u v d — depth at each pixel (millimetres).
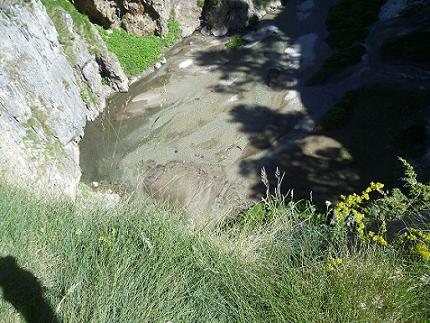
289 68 29359
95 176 23625
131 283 4762
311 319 4281
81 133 25594
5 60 21359
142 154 24422
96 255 5273
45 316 4645
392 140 23422
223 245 5547
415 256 4664
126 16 30438
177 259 5211
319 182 22375
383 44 29047
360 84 27031
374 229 5785
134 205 6520
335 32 30984
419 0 31250
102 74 28375
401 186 21234
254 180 22828
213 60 30578
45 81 23531
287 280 4707
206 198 21922
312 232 5711
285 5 34062
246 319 4453
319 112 26156
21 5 23125
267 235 5848
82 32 27734
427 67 27016
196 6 32500
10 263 5219
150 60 30328
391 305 4203
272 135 25125
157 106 27438
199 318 4566
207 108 27047
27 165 19344
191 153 24328
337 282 4492
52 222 5992
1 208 6074
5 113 20516
